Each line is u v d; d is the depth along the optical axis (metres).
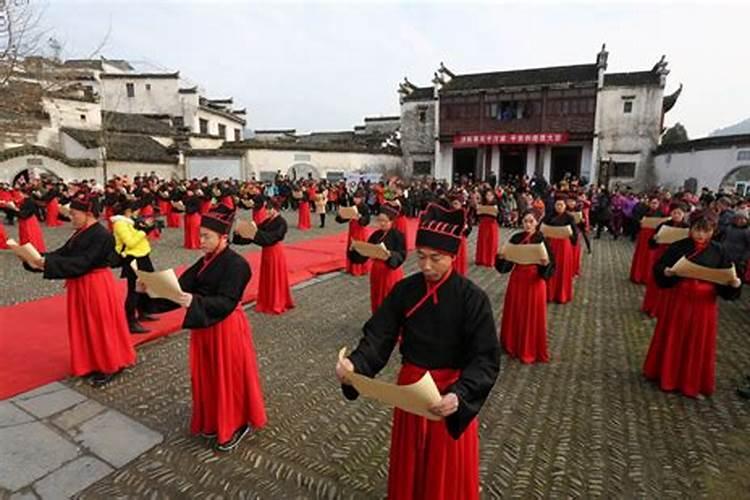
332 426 3.92
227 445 3.53
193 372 3.60
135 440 3.66
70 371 4.77
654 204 10.40
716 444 3.71
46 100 22.16
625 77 26.86
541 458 3.51
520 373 5.01
